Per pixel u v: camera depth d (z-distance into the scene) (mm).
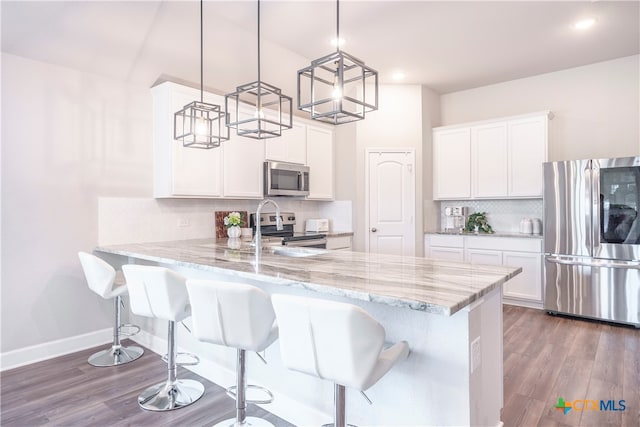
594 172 3826
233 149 3920
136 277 2141
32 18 2627
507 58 4234
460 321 1563
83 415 2191
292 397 2150
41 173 2975
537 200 4754
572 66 4500
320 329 1363
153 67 3426
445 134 5164
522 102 4887
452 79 4863
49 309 3037
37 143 2951
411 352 1698
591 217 3852
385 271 1926
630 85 4242
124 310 3451
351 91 4906
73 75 3133
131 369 2818
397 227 4996
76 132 3150
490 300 1838
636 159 3596
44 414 2203
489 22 3408
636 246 3615
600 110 4406
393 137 4992
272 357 2242
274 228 4582
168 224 3734
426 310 1305
